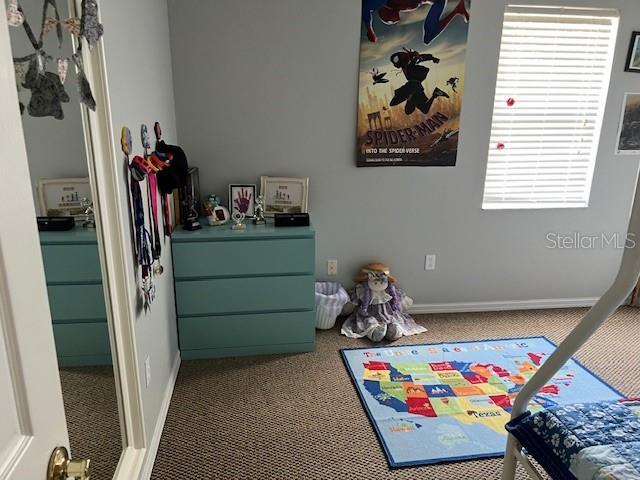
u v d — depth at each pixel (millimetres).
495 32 2918
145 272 1793
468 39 2912
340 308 3053
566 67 3080
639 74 3119
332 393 2387
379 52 2869
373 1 2789
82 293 1281
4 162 545
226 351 2748
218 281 2631
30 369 598
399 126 3002
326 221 3127
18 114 579
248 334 2742
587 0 2955
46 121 1061
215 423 2143
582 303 3525
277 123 2916
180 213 2688
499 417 2197
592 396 2369
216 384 2467
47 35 1039
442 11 2848
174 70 2752
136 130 1830
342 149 3012
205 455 1939
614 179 3285
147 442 1810
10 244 558
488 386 2449
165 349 2285
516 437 1313
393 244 3230
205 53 2752
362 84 2904
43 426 628
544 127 3166
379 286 3072
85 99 1169
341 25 2811
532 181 3264
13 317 563
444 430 2104
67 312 1206
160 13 2422
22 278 583
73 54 1161
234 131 2895
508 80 3068
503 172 3229
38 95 1016
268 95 2865
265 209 2982
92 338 1362
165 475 1825
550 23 2988
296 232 2627
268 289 2688
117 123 1547
